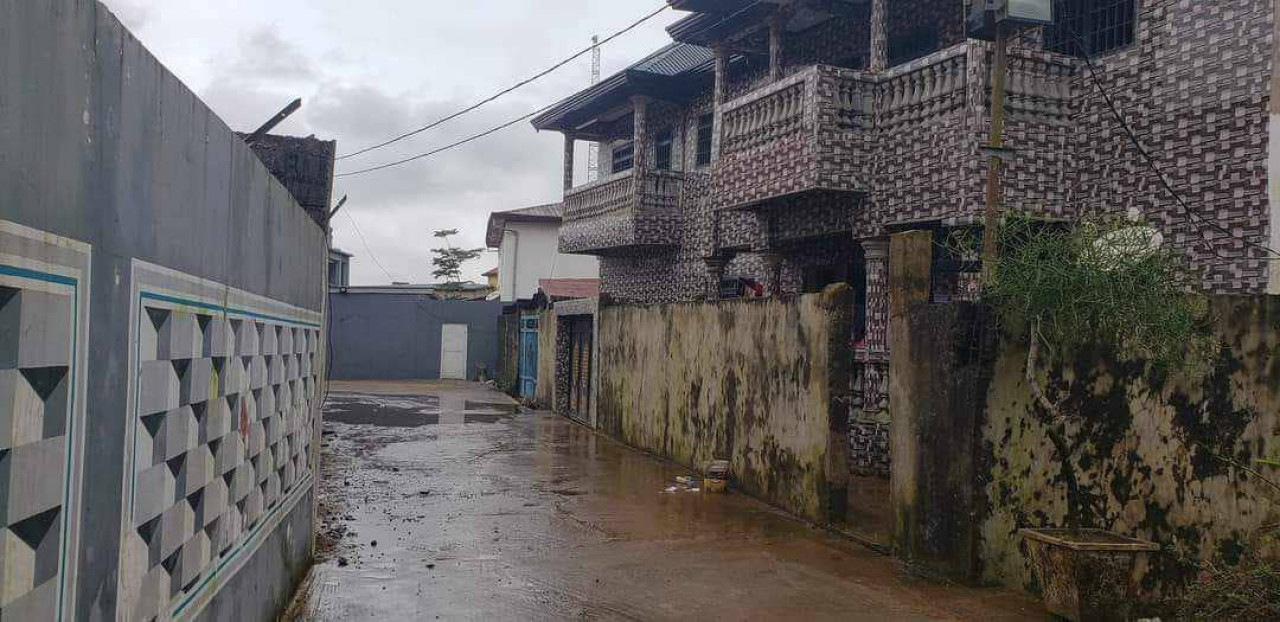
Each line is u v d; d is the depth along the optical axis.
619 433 14.91
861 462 11.11
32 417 2.13
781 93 11.52
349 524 8.34
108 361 2.61
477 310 33.16
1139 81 9.09
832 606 5.96
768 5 13.20
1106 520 5.63
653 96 17.36
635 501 9.63
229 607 4.15
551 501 9.58
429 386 29.20
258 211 4.67
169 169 3.13
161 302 3.08
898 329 7.28
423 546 7.54
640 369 13.98
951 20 11.85
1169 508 5.26
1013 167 9.46
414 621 5.62
